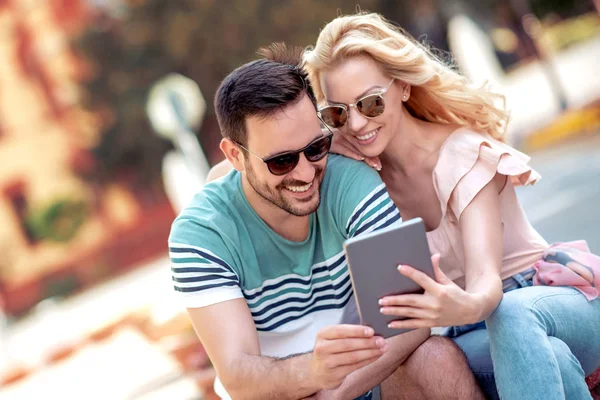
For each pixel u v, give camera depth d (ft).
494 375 10.17
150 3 90.53
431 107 11.62
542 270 10.85
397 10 82.38
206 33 87.40
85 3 97.30
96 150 98.02
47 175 100.01
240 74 9.99
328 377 8.86
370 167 10.89
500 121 11.94
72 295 95.76
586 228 29.81
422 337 10.01
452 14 76.33
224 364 9.80
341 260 10.53
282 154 9.76
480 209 10.53
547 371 9.23
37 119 99.86
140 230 99.60
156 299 27.40
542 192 40.75
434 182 10.95
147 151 97.04
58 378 19.12
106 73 95.14
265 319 10.60
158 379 16.17
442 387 9.73
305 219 10.41
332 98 11.06
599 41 87.15
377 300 8.61
